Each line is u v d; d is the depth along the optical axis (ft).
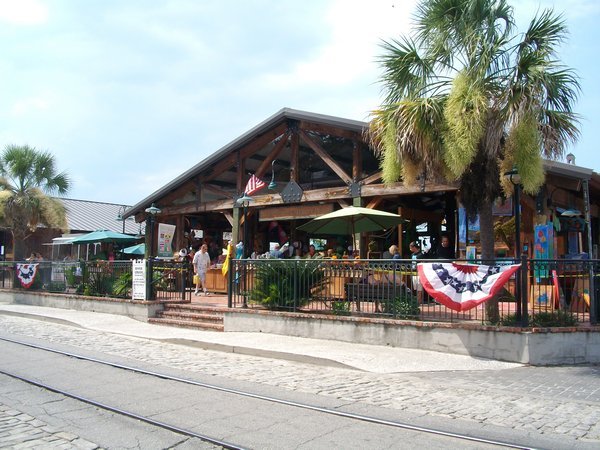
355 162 55.01
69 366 29.89
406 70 34.99
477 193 34.55
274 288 41.11
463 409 21.53
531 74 30.60
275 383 26.07
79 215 119.34
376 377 27.45
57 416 20.42
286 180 70.59
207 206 69.26
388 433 18.43
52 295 61.98
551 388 25.05
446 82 34.94
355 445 17.17
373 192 53.16
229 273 43.91
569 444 17.40
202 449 16.97
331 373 28.50
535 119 31.12
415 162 34.94
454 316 34.60
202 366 30.35
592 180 44.04
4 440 17.57
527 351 29.86
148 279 51.24
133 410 21.07
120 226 119.75
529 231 45.65
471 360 30.60
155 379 26.76
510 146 32.42
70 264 62.18
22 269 69.05
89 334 43.01
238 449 16.75
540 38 32.07
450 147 31.63
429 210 62.64
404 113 32.99
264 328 40.40
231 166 69.00
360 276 37.32
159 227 67.51
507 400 22.93
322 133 59.11
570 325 31.91
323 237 71.15
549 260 32.76
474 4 31.91
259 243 71.46
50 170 74.95
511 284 37.63
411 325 33.58
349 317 36.14
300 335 38.24
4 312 58.03
